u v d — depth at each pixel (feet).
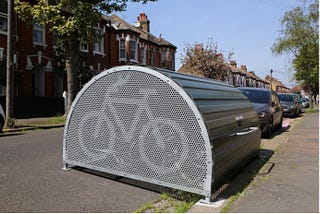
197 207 14.29
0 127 40.91
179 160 15.56
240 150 19.76
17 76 58.95
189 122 15.29
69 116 19.71
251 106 25.45
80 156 19.45
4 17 61.11
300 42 101.60
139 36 101.40
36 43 67.67
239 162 19.95
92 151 18.78
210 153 14.78
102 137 18.26
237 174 20.01
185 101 15.37
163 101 15.98
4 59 56.90
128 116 17.15
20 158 24.41
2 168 21.20
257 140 24.48
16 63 62.59
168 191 16.92
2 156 25.17
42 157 24.82
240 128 20.39
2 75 55.31
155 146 16.25
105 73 17.78
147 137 16.49
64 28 50.39
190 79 18.04
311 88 114.93
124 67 17.07
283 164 22.90
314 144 32.12
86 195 16.19
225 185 17.75
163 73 16.03
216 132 15.87
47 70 70.38
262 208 13.91
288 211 13.53
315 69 102.22
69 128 19.89
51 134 40.27
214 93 18.88
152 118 16.33
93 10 53.21
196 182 15.14
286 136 39.50
